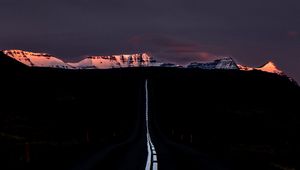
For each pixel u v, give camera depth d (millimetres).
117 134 66062
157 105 141875
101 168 16844
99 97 150500
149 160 20844
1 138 36844
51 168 16766
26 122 60375
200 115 116938
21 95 100688
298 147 54781
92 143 38844
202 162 20844
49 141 35875
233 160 22703
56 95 120812
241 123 99312
